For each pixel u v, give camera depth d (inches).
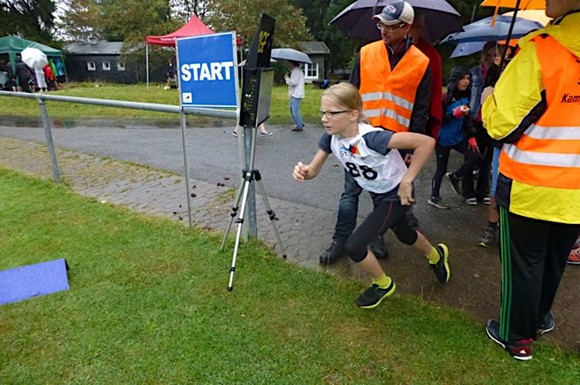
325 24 1496.1
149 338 88.9
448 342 87.3
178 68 123.2
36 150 279.6
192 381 77.8
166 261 121.1
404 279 113.7
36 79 700.7
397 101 109.3
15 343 87.5
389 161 87.7
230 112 116.9
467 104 154.9
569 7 65.0
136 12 1020.5
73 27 1299.2
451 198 181.5
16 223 149.6
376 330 91.3
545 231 75.1
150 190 190.4
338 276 114.7
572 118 66.9
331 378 78.6
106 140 314.8
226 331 91.0
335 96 82.8
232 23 938.1
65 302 101.4
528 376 78.4
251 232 132.2
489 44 155.2
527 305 79.1
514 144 73.9
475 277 114.3
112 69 1293.1
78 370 80.3
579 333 91.0
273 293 105.3
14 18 1130.0
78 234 140.1
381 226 89.9
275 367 81.0
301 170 99.0
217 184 197.8
